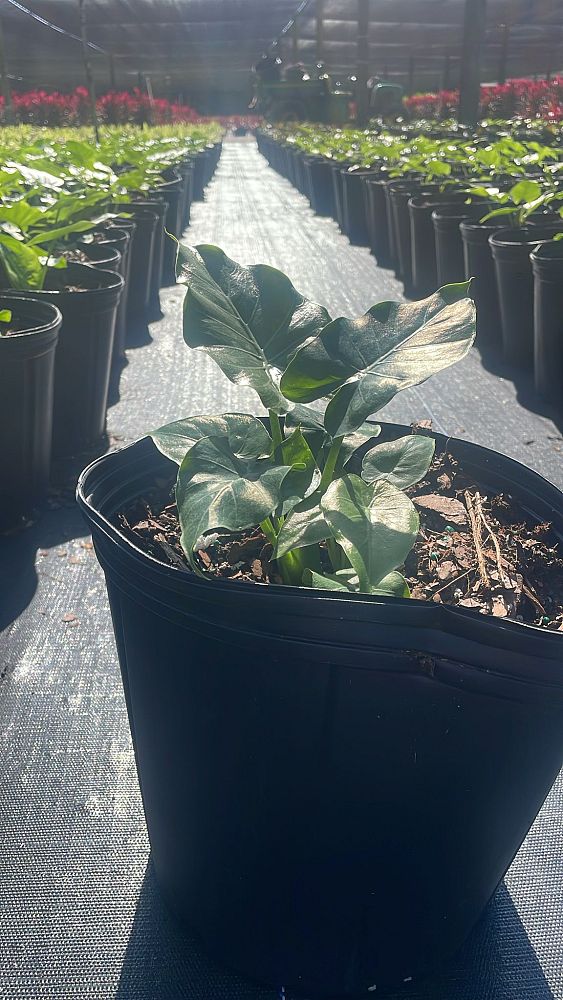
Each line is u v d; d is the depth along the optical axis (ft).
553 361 8.41
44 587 5.33
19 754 4.05
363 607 2.02
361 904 2.65
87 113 31.14
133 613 2.46
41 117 30.42
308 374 2.51
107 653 4.76
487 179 13.46
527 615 2.67
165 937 3.21
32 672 4.60
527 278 9.07
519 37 59.06
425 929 2.79
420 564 2.91
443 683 2.11
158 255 12.30
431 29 59.57
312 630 2.07
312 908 2.68
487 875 2.76
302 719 2.26
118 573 2.41
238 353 2.64
